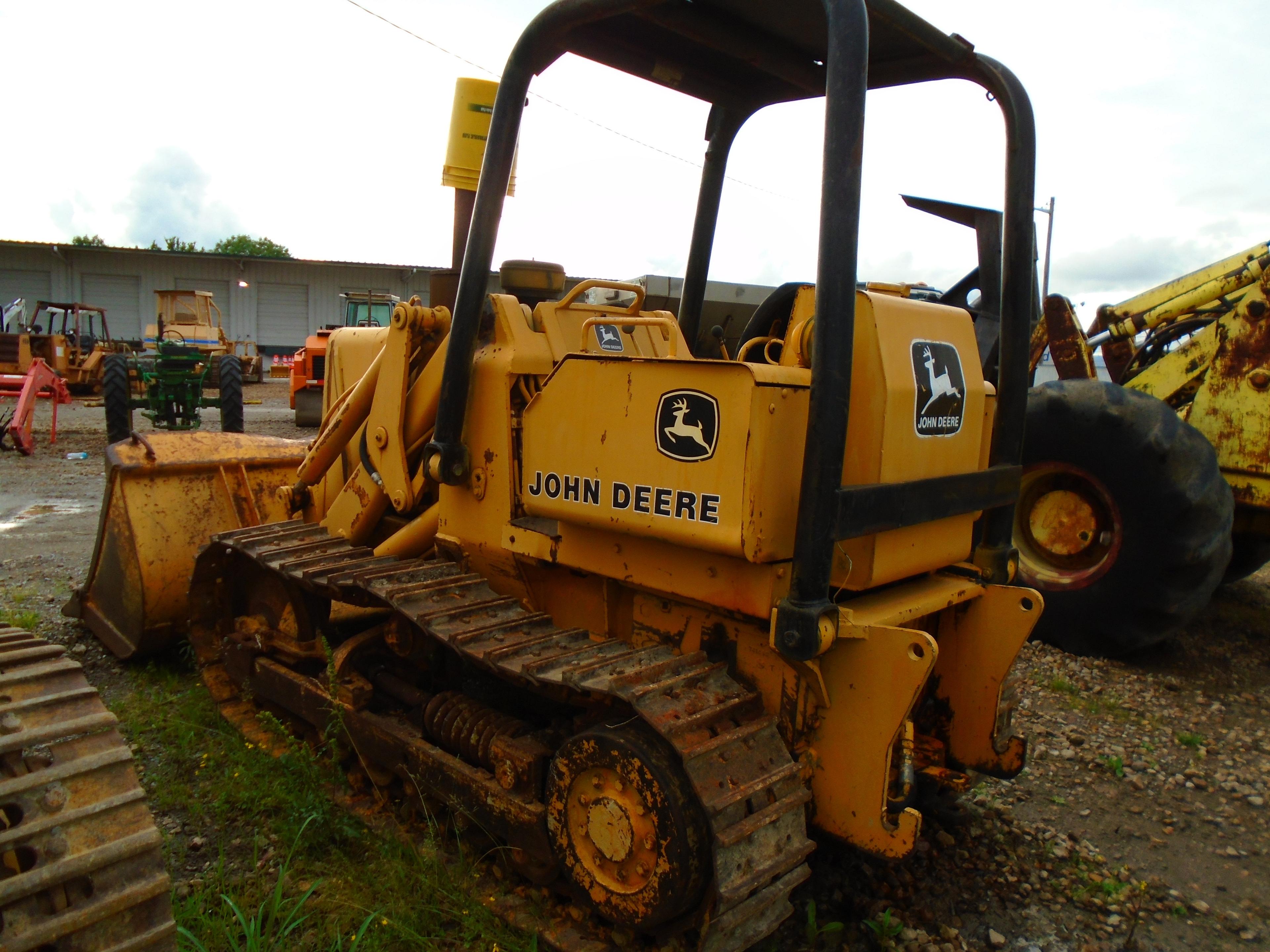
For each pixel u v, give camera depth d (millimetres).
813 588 2154
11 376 14922
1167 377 5902
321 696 3461
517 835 2658
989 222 5805
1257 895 3029
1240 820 3510
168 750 3705
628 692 2314
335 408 4195
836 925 2668
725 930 2145
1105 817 3516
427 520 3541
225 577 4258
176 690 4312
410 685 3426
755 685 2613
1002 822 3418
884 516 2299
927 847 3195
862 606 2574
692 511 2312
